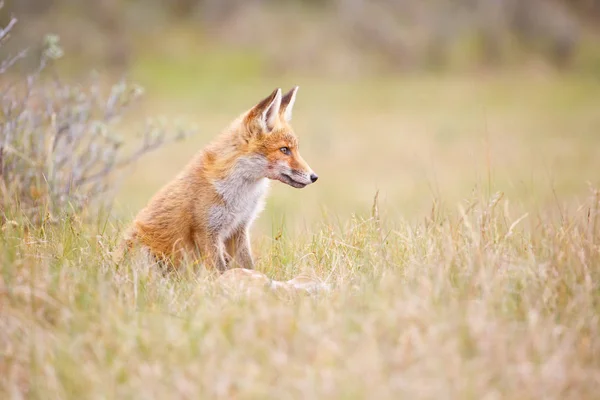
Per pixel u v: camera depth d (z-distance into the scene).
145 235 12.32
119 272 10.16
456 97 81.38
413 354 7.64
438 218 12.15
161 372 7.58
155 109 68.12
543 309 8.82
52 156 14.58
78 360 7.74
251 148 12.67
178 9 113.12
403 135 57.47
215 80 87.19
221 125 59.78
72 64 81.44
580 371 7.53
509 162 45.34
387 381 7.31
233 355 7.62
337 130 60.00
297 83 88.25
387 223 13.75
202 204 12.36
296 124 62.94
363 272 10.50
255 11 106.38
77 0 92.94
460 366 7.46
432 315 8.23
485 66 105.50
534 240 11.36
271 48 97.81
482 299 8.89
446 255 9.91
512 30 115.19
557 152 49.09
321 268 11.09
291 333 8.09
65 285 9.12
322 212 14.62
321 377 7.33
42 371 7.64
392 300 8.71
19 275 9.30
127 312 8.79
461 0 115.25
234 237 13.26
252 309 8.63
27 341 8.09
